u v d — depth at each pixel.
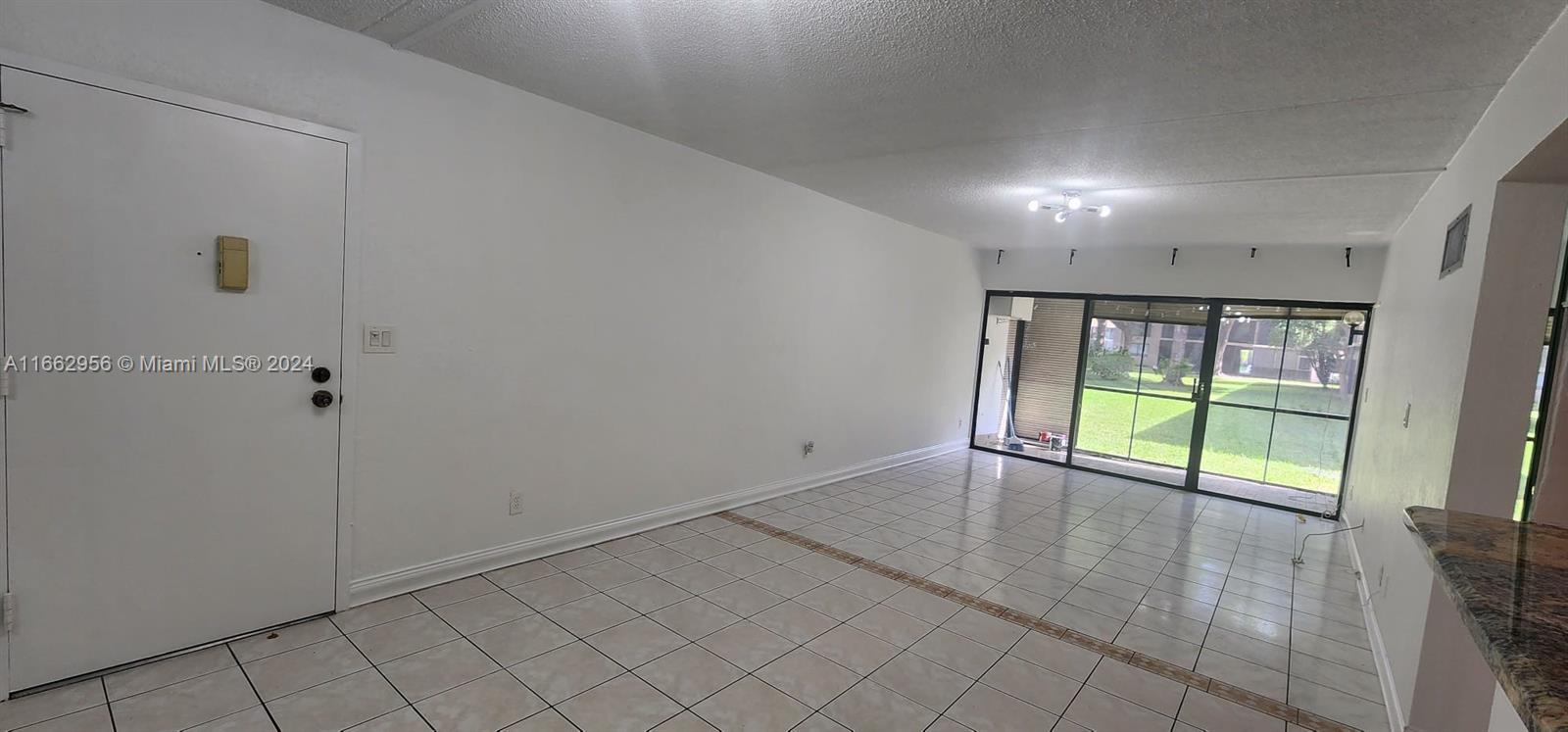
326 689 2.19
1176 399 6.23
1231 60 2.19
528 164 3.07
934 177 4.07
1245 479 5.91
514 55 2.61
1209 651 2.87
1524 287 2.05
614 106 3.15
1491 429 2.09
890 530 4.25
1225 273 5.87
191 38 2.16
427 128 2.72
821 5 2.03
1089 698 2.43
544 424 3.29
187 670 2.23
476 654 2.46
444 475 2.94
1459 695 2.16
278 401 2.44
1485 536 1.20
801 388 4.92
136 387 2.14
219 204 2.24
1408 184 3.33
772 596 3.13
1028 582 3.52
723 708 2.23
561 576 3.18
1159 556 4.12
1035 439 7.25
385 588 2.81
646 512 3.88
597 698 2.24
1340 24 1.89
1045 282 6.84
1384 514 3.28
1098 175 3.72
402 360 2.74
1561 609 0.87
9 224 1.90
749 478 4.58
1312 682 2.65
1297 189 3.65
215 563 2.35
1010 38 2.16
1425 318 2.98
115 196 2.05
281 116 2.34
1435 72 2.11
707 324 4.07
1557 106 1.67
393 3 2.25
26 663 2.03
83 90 1.98
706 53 2.45
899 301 5.87
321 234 2.47
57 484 2.03
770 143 3.60
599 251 3.41
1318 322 5.56
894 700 2.34
